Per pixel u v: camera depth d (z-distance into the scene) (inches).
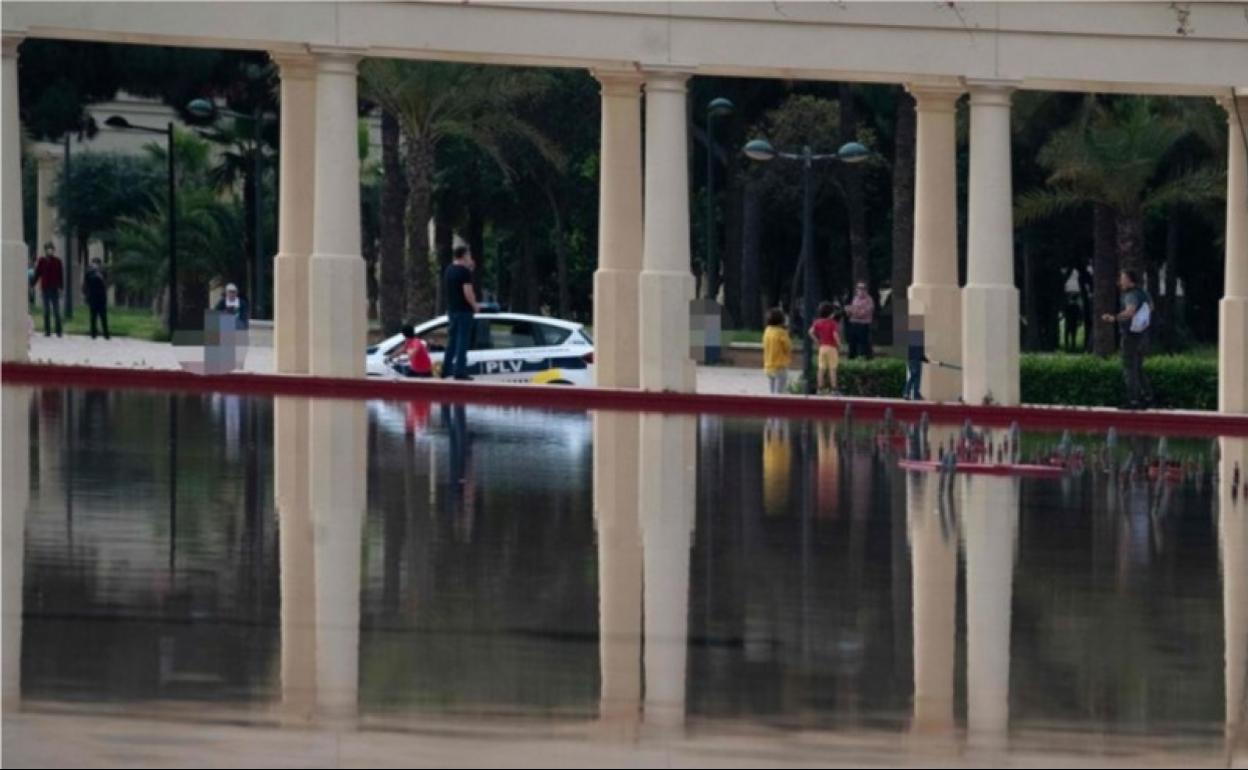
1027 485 2039.9
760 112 5098.4
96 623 1219.2
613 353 2928.2
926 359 3009.4
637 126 2928.2
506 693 1094.4
